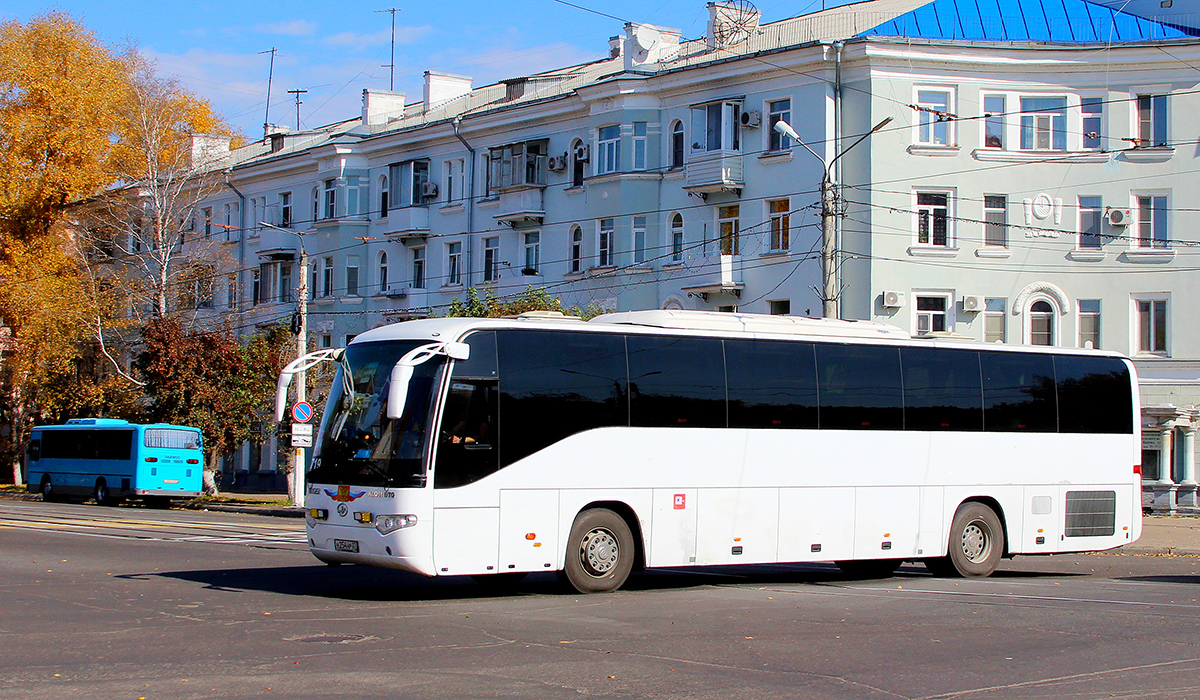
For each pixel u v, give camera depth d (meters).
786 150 36.34
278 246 52.66
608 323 15.55
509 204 43.31
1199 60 35.53
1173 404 35.28
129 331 51.00
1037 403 18.70
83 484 45.50
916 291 35.53
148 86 48.62
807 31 38.69
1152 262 35.72
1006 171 36.00
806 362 16.61
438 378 13.87
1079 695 8.56
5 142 47.78
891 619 12.54
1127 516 19.38
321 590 14.80
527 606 13.42
